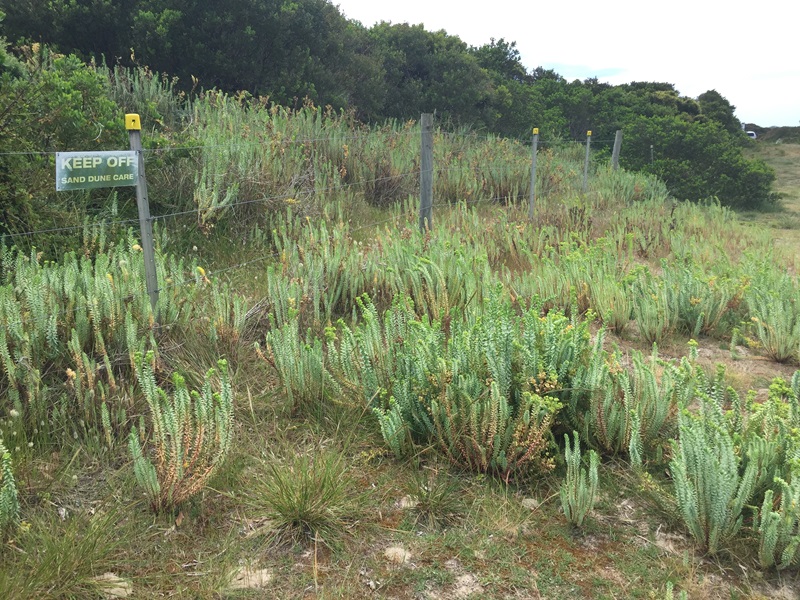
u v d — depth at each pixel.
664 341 5.23
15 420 3.05
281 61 12.73
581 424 3.45
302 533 2.76
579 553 2.72
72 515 2.75
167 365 3.82
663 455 3.38
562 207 9.76
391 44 17.50
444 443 3.26
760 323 5.04
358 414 3.60
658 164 15.31
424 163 6.95
